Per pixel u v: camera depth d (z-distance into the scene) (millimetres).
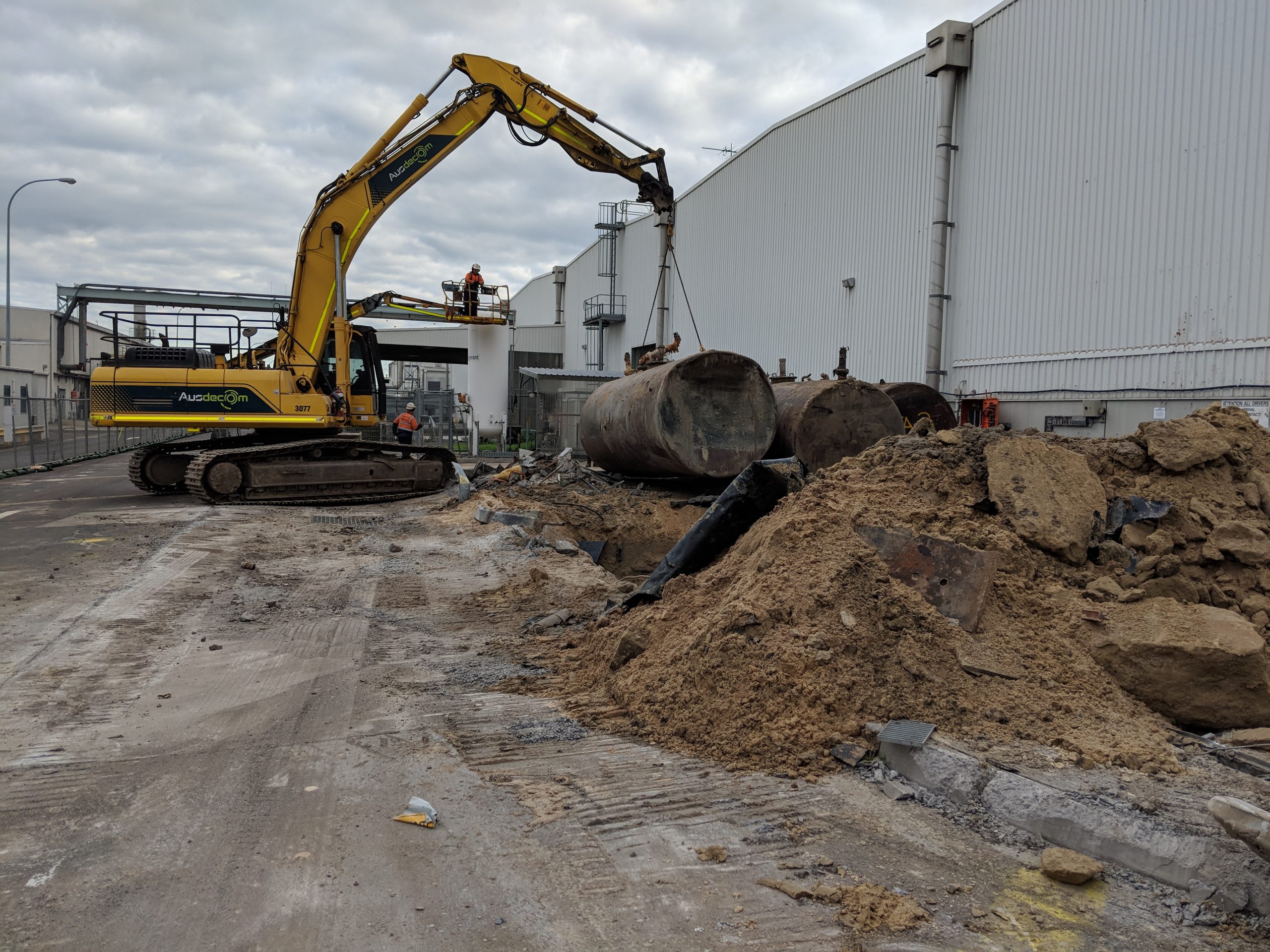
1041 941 2994
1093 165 15703
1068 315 16266
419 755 4586
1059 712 4664
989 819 3891
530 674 5984
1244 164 13109
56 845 3607
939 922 3098
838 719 4617
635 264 40062
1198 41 13820
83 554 9922
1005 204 17734
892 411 14672
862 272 22531
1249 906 3135
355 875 3393
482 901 3211
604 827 3791
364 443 15898
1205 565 5797
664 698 5098
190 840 3658
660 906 3180
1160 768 4137
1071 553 5777
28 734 4820
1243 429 6836
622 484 16078
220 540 10898
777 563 5617
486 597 8422
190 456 16375
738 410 13852
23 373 34219
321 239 15102
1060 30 16375
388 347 39000
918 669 4848
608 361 44000
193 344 15242
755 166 28016
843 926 3070
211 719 5086
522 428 30859
